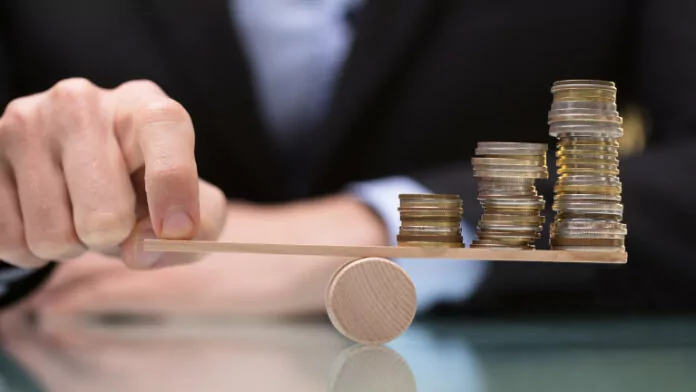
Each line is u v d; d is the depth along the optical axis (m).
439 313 1.46
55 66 2.20
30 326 1.29
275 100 2.18
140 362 0.78
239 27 2.17
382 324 1.01
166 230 0.99
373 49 2.14
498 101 2.22
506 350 0.91
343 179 2.18
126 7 2.20
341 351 0.90
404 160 2.19
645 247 1.58
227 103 2.16
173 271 1.51
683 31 2.05
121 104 1.06
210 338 1.04
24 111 1.06
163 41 2.19
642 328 1.22
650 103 2.11
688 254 1.57
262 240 1.61
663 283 1.57
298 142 2.20
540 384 0.65
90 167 1.02
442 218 1.08
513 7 2.23
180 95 2.17
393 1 2.15
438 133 2.20
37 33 2.20
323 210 1.70
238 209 1.74
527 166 1.09
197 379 0.66
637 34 2.20
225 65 2.15
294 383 0.64
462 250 1.07
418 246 1.08
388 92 2.19
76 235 1.07
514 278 1.49
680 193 1.62
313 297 1.48
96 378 0.66
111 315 1.45
